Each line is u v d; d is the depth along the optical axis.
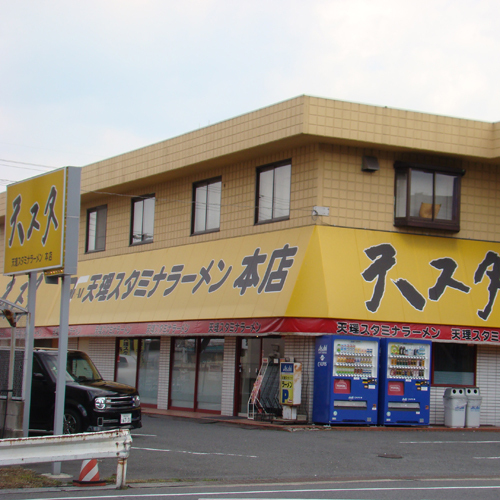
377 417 19.86
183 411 24.45
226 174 24.77
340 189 21.47
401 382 20.14
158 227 27.69
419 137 21.86
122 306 26.67
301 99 20.45
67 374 16.61
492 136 22.86
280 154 22.67
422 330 20.92
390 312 20.58
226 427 19.69
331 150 21.52
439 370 21.98
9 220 14.88
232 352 23.06
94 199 31.34
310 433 18.19
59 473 12.14
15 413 13.66
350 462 14.14
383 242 21.64
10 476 11.55
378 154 22.11
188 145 24.92
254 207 23.39
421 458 14.90
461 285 22.17
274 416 20.53
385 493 10.69
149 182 27.83
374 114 21.27
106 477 11.98
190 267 24.92
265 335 21.47
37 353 16.44
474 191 23.52
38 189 13.77
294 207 21.84
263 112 21.83
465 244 23.03
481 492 10.97
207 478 12.20
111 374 28.27
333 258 20.58
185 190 26.56
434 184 22.48
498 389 22.62
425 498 10.27
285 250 21.41
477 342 21.66
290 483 11.93
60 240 12.68
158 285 25.78
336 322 19.78
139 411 16.44
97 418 15.51
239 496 10.27
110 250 30.11
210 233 25.05
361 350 19.64
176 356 25.53
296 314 19.66
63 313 12.44
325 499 10.04
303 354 20.33
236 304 21.75
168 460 13.85
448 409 20.94
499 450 16.52
